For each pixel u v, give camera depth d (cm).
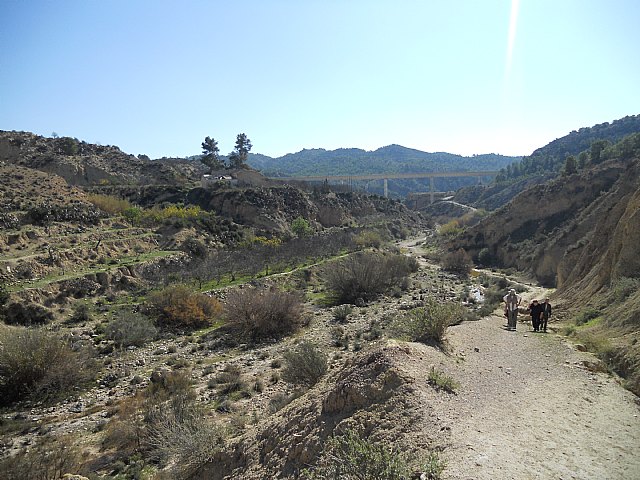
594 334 1711
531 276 6081
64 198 6069
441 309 1594
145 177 10656
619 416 1006
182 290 3897
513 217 7756
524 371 1334
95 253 4694
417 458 814
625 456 821
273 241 6950
